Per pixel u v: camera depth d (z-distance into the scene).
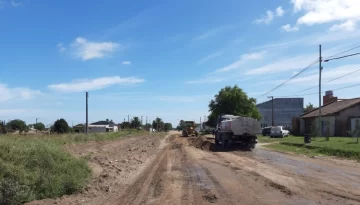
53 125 69.44
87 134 44.50
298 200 10.23
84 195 11.43
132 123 144.62
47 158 12.83
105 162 20.00
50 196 10.96
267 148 32.44
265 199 10.41
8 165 11.31
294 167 17.86
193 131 71.00
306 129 61.09
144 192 11.95
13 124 68.00
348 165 18.41
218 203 10.03
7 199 9.79
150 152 29.45
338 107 50.75
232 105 70.69
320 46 37.69
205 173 16.06
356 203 9.80
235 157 23.73
